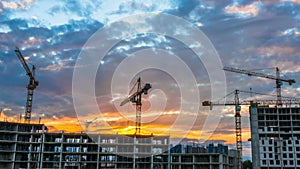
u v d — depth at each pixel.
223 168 149.75
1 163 140.25
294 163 181.25
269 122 193.75
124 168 146.38
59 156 144.75
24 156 143.75
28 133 145.62
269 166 184.00
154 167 147.75
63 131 148.88
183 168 150.12
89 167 144.75
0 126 144.00
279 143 186.25
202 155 149.25
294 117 191.75
